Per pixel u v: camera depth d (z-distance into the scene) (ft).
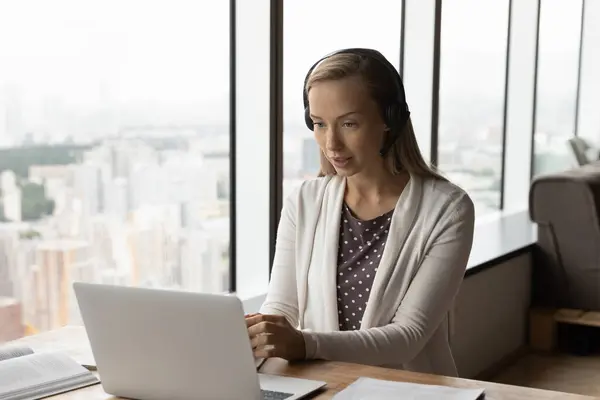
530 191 14.25
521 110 18.35
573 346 13.91
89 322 4.81
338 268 6.41
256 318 5.49
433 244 6.21
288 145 10.43
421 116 14.11
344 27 11.67
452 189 6.39
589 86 22.12
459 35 15.52
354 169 6.05
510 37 18.16
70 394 4.96
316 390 4.88
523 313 14.17
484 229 15.64
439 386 4.85
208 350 4.49
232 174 10.05
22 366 5.34
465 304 11.96
